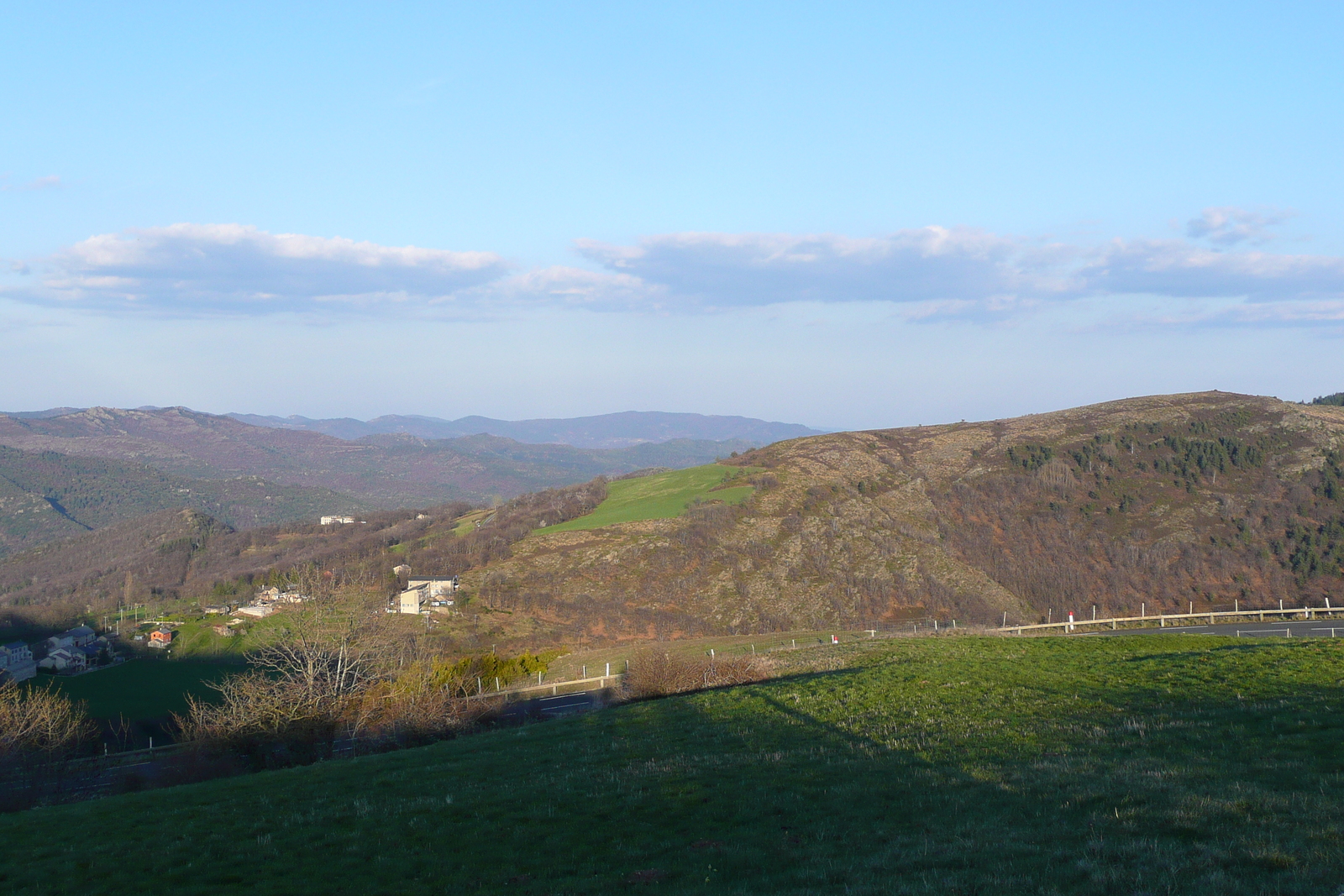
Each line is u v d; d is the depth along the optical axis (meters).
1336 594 82.50
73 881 13.92
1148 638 36.72
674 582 89.62
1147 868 9.74
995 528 103.94
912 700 23.92
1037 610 85.44
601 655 53.38
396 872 13.28
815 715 23.27
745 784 16.42
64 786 34.06
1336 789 12.34
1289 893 8.61
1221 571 90.62
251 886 13.10
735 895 10.78
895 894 10.04
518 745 23.62
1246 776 13.58
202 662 72.19
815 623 80.38
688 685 34.06
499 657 59.22
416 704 33.53
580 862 13.10
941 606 84.12
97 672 69.88
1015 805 13.37
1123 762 15.31
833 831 13.36
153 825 17.48
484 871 13.01
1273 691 20.52
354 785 19.84
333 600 50.47
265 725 32.69
